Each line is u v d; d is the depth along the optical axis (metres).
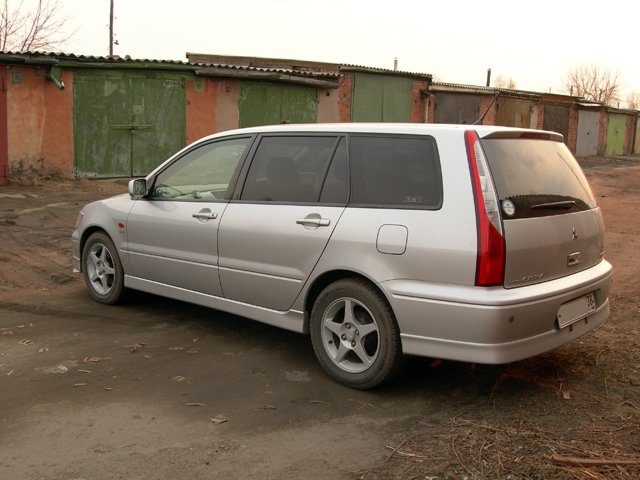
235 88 17.77
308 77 19.25
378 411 3.80
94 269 6.11
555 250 3.90
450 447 3.34
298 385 4.19
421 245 3.74
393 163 4.06
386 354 3.92
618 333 5.26
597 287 4.24
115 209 5.80
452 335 3.66
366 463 3.19
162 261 5.36
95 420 3.63
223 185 5.00
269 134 4.81
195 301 5.18
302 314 4.40
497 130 3.89
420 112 25.61
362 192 4.13
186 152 5.39
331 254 4.14
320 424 3.62
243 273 4.71
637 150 41.31
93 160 15.53
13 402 3.84
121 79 15.70
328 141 4.43
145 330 5.28
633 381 4.25
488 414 3.75
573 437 3.46
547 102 32.59
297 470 3.13
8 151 14.27
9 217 10.48
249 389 4.11
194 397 3.97
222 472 3.10
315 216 4.26
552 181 4.10
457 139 3.83
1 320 5.47
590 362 4.60
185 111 16.84
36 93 14.53
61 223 10.22
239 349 4.86
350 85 22.50
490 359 3.58
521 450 3.31
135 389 4.08
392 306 3.84
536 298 3.69
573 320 4.01
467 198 3.67
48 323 5.42
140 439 3.42
